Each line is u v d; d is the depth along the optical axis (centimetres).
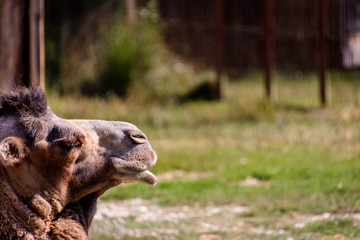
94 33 6041
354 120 4588
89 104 4909
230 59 6381
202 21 6431
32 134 1239
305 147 3769
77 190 1311
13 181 1209
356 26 6338
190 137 4225
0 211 1188
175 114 5144
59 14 6197
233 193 2775
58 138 1262
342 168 3161
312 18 6025
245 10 6650
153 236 2178
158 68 5944
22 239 1200
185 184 2938
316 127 4338
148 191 2831
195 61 6397
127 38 5847
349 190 2706
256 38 6266
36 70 2444
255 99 5406
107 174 1355
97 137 1362
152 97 5659
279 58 6159
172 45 6359
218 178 3095
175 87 5950
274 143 3912
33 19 2434
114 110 4912
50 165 1252
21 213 1204
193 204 2652
